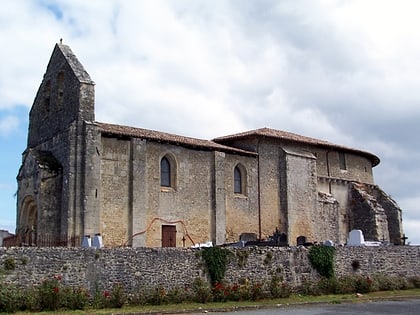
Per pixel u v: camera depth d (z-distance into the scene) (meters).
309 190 43.00
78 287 23.11
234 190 39.38
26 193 33.72
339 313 22.72
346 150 47.34
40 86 37.84
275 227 40.69
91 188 31.42
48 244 30.64
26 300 21.53
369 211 45.78
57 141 33.50
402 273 34.34
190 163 36.91
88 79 33.31
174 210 35.41
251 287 27.05
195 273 26.31
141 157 34.09
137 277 24.70
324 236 43.47
